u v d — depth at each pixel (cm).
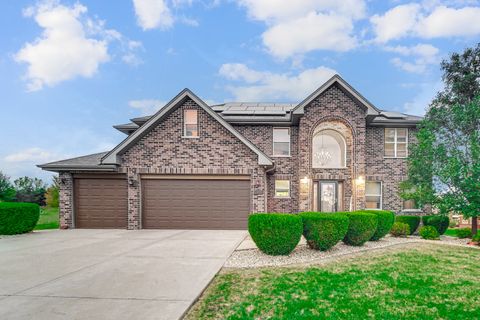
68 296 516
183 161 1383
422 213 1577
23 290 548
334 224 861
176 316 435
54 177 3316
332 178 1532
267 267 721
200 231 1323
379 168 1616
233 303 493
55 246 966
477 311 464
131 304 480
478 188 1095
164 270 677
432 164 1265
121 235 1203
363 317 439
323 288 564
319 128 1579
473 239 1075
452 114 1282
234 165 1370
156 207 1399
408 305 486
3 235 1205
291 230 819
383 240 1141
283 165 1627
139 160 1388
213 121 1387
